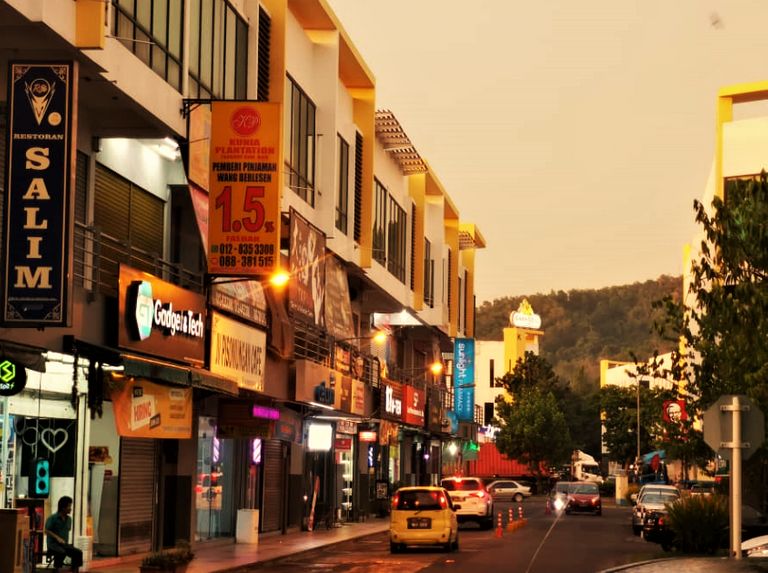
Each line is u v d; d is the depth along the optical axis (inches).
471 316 3073.3
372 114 1694.1
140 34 869.2
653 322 965.8
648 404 1061.1
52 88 674.8
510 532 1716.3
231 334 1064.2
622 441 4606.3
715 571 431.8
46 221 666.8
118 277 826.2
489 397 5565.9
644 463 3405.5
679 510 975.0
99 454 928.3
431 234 2432.3
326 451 1785.2
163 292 893.8
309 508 1648.6
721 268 698.2
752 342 681.0
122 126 901.8
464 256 3080.7
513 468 4505.4
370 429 1979.6
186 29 966.4
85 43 698.8
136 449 1003.3
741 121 1991.9
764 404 893.2
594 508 2436.0
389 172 1958.7
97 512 940.0
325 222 1440.7
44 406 848.3
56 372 850.8
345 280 1579.7
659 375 1035.9
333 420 1691.7
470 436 3321.9
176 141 938.7
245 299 1115.9
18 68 675.4
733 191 685.9
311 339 1462.8
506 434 4394.7
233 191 998.4
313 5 1364.4
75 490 882.8
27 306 662.5
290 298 1201.4
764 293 653.3
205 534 1200.2
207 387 921.5
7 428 806.5
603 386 5032.0
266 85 1224.8
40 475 854.5
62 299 662.5
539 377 4972.9
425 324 2309.3
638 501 1606.8
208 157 995.9
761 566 442.6
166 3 925.8
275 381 1259.8
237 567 978.1
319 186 1448.1
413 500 1227.9
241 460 1316.4
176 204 1079.6
